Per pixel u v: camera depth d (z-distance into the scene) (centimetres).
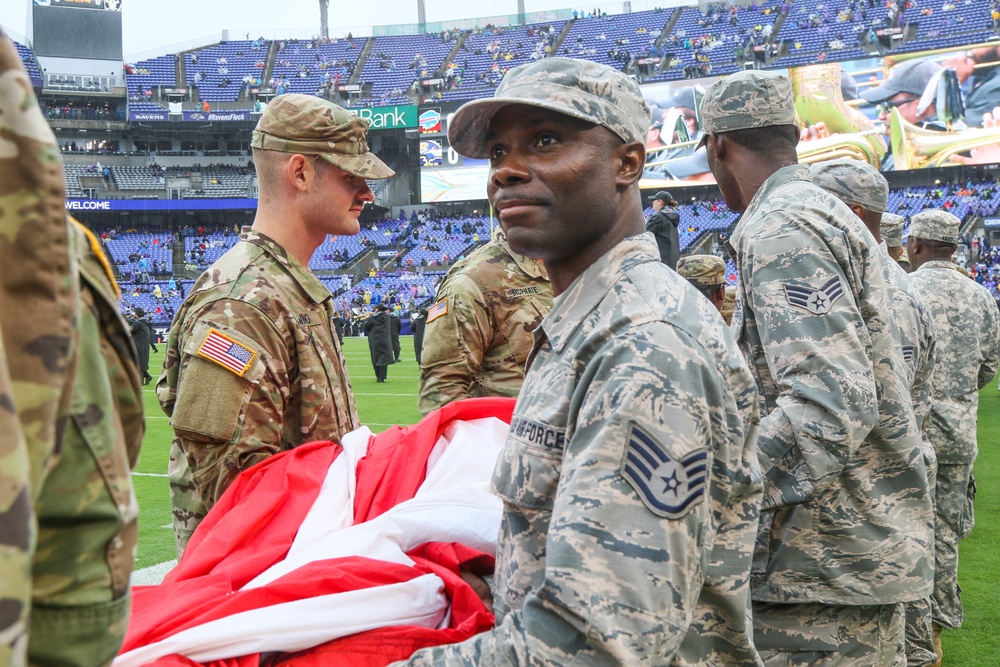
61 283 79
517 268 352
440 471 221
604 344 134
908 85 3712
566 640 117
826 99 3822
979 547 555
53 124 4388
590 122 144
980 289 482
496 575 149
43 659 85
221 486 232
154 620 155
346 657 157
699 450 126
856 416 215
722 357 137
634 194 155
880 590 224
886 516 228
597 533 119
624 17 4831
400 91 4669
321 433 257
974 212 3669
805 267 226
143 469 874
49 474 83
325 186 262
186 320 247
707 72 4159
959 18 3944
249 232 260
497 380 353
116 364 95
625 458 122
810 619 228
